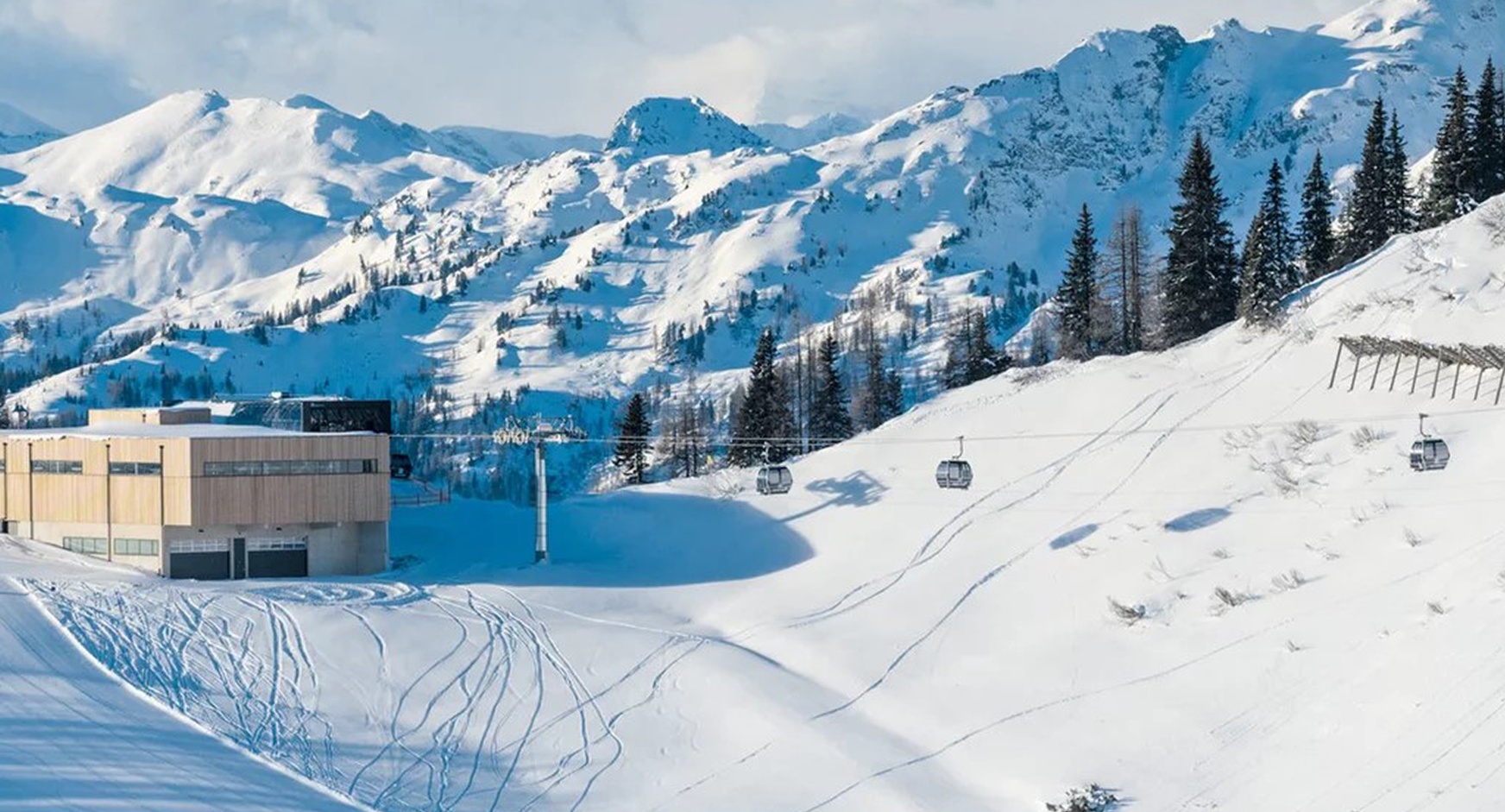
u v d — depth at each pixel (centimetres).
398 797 5875
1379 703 5247
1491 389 7312
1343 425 7675
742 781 6025
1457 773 4638
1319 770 5044
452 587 8469
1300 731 5334
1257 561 6719
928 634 7106
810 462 9612
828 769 6019
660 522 9350
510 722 6669
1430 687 5172
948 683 6600
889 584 7762
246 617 7662
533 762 6319
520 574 8738
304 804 5656
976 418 9475
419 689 6975
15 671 6644
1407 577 6038
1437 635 5462
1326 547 6600
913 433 9538
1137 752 5566
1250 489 7438
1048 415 9175
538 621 7825
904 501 8644
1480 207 9575
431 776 6131
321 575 8825
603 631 7662
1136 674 6156
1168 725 5678
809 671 7019
